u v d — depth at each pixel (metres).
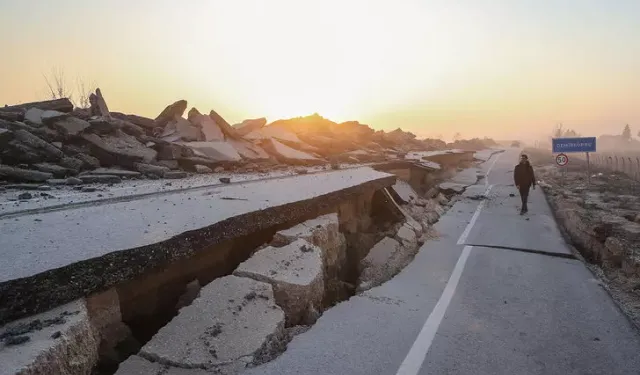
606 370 4.37
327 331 4.88
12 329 3.09
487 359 4.50
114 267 3.95
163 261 4.47
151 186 9.09
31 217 5.59
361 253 8.93
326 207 8.22
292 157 16.81
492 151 67.19
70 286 3.56
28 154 9.41
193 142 14.26
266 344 4.14
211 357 3.79
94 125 11.66
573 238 10.62
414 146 34.91
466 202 16.70
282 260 5.59
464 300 6.27
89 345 3.41
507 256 8.83
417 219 11.73
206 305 4.41
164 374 3.58
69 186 8.85
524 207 13.98
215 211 6.06
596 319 5.63
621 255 7.61
